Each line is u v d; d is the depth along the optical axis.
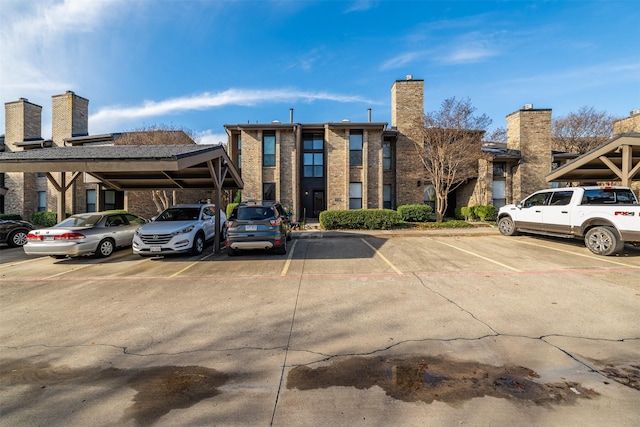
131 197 20.50
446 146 16.89
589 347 3.47
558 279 6.26
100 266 8.07
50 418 2.44
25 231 12.28
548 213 10.27
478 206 19.81
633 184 18.19
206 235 10.27
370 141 20.06
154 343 3.72
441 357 3.29
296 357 3.34
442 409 2.48
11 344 3.73
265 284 6.21
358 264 7.91
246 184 19.72
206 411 2.50
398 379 2.91
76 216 9.90
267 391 2.76
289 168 19.86
